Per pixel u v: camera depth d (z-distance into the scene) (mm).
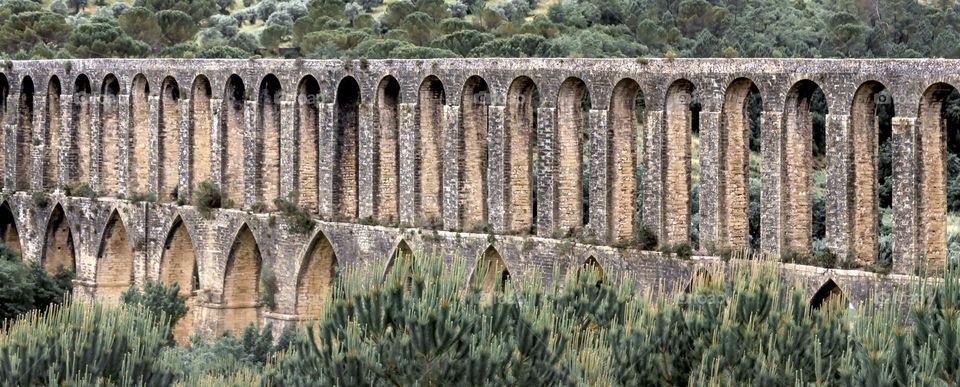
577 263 106562
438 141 116625
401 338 61594
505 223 111000
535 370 62594
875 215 96750
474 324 62750
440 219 114938
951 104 151875
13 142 147875
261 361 107375
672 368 67750
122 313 66938
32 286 132125
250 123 125250
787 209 98812
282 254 123062
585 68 106438
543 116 108625
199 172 130750
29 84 147875
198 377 85188
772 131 98312
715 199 101062
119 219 136875
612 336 68438
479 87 113500
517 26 196000
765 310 67188
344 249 119312
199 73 129000
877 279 93875
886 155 145875
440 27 199375
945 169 93812
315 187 123688
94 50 197500
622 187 106688
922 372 58188
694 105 157375
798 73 97000
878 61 93562
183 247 133000
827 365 65062
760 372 63969
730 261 99500
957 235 129625
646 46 183500
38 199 143375
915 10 199500
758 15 199000
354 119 121375
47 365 62469
